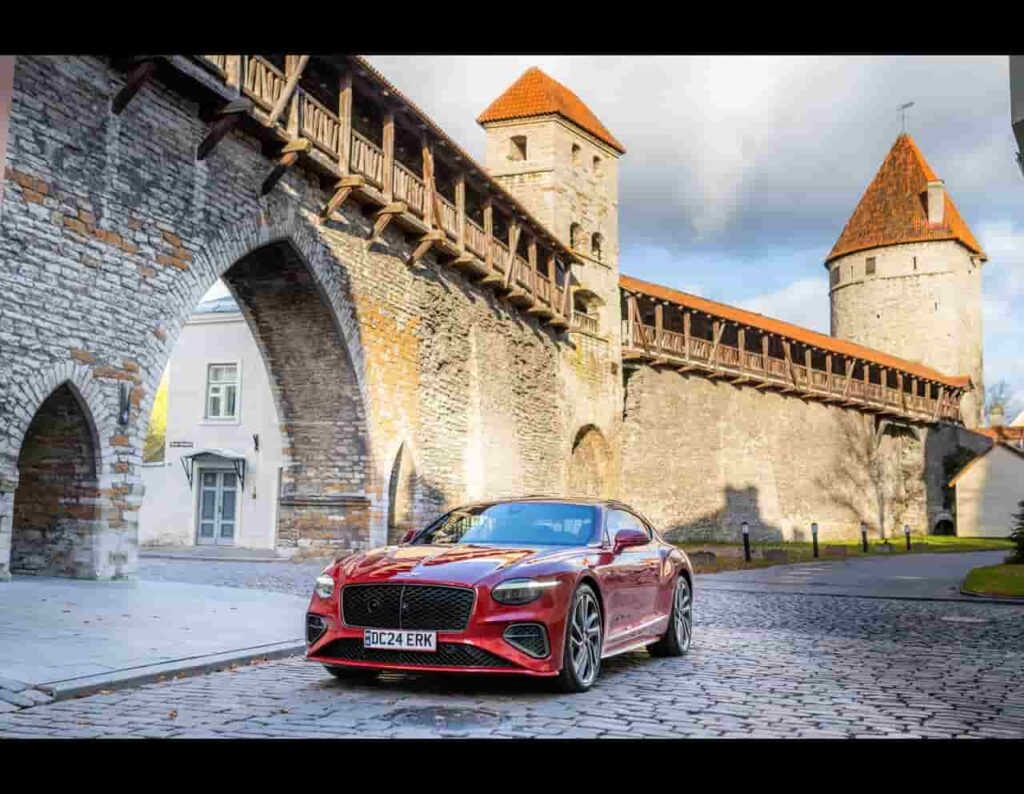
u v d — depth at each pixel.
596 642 6.95
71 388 13.68
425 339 24.92
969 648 9.36
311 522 22.36
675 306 42.75
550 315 32.47
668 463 41.47
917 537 56.62
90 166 14.00
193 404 30.27
